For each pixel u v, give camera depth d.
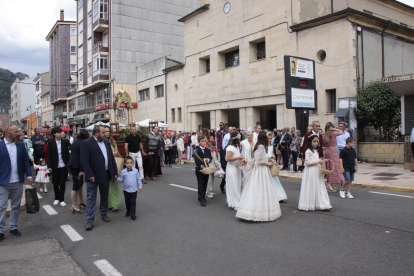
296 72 13.25
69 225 6.43
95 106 40.31
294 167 13.23
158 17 39.09
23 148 5.98
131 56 37.34
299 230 5.50
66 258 4.67
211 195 8.67
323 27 16.47
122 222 6.50
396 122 14.90
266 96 19.62
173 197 8.80
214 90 23.89
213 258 4.42
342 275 3.76
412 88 13.41
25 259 4.68
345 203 7.48
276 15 18.86
